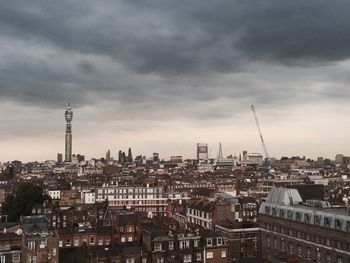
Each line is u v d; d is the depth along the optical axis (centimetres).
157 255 14762
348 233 14250
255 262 13862
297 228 16738
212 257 15462
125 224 17800
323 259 15425
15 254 14050
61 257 14825
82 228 17800
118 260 14338
